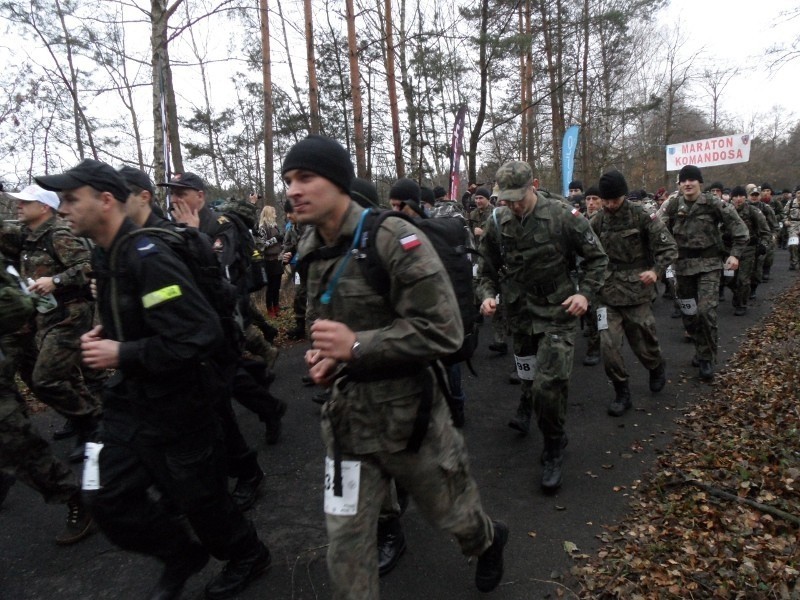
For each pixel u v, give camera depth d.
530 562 2.71
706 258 5.25
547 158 24.38
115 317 2.05
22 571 2.79
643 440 4.05
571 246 3.35
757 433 3.85
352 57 11.61
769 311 8.45
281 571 2.69
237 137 20.02
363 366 1.66
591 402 4.87
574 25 13.38
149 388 2.04
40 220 3.66
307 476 3.69
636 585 2.47
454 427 1.97
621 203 4.46
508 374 5.80
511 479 3.57
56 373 3.67
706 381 5.23
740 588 2.40
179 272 2.02
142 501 2.16
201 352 2.02
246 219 4.01
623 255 4.54
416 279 1.66
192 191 3.61
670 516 3.00
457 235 2.67
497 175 3.44
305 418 4.70
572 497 3.32
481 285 3.80
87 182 1.98
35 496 3.56
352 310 1.75
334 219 1.76
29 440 2.79
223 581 2.51
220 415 2.96
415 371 1.81
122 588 2.64
